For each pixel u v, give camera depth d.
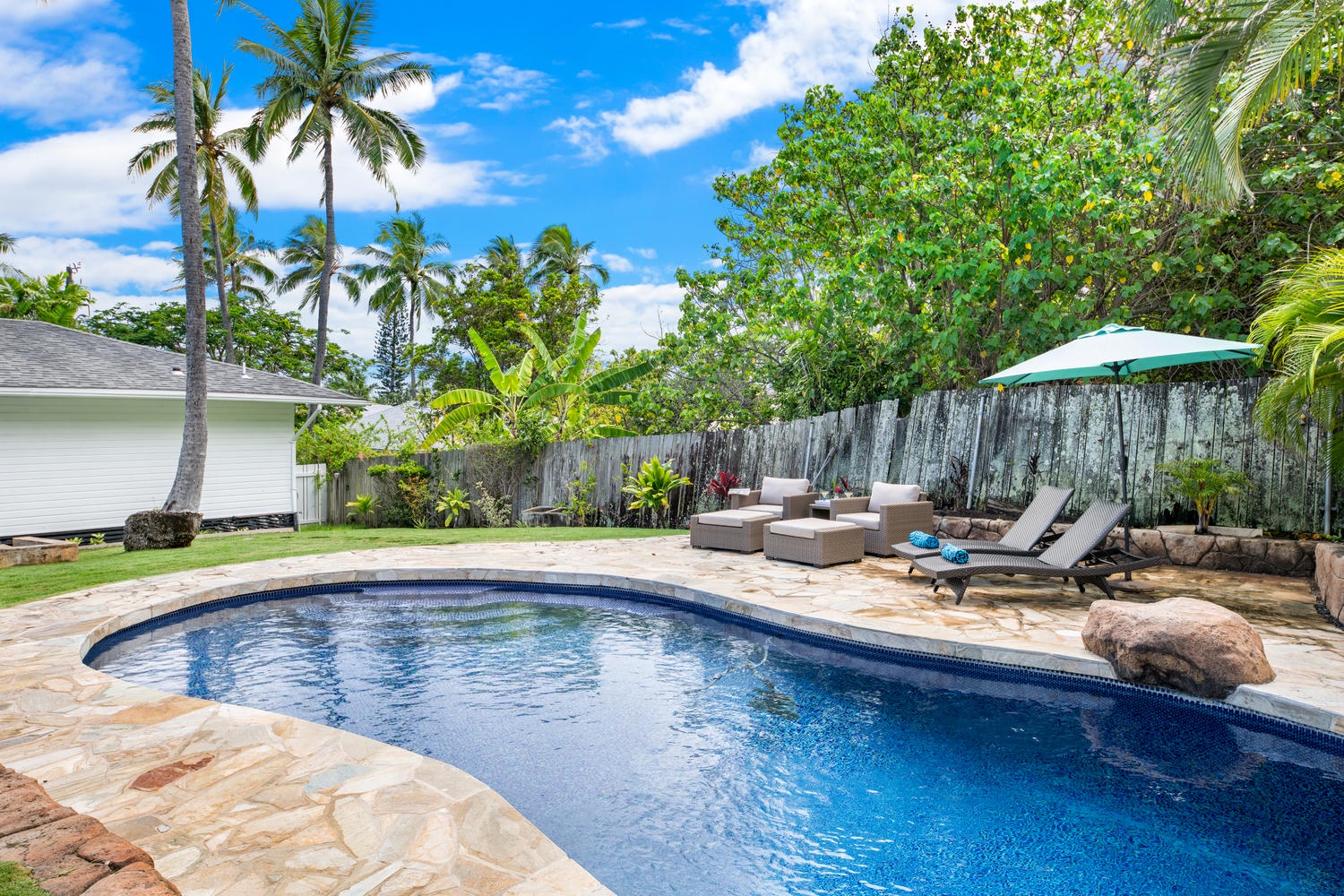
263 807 2.95
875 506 9.40
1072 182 9.41
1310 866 2.74
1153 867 2.75
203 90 22.47
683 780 3.54
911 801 3.30
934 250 9.93
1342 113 8.85
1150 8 7.40
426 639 6.16
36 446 13.10
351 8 22.98
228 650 5.87
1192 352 6.28
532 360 16.27
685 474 12.95
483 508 14.90
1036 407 9.10
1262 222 9.55
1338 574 5.34
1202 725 4.09
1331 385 5.54
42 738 3.67
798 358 13.02
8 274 29.56
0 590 7.64
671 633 6.25
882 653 5.38
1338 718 3.60
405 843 2.67
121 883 2.25
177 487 11.62
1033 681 4.77
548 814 3.23
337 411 21.50
